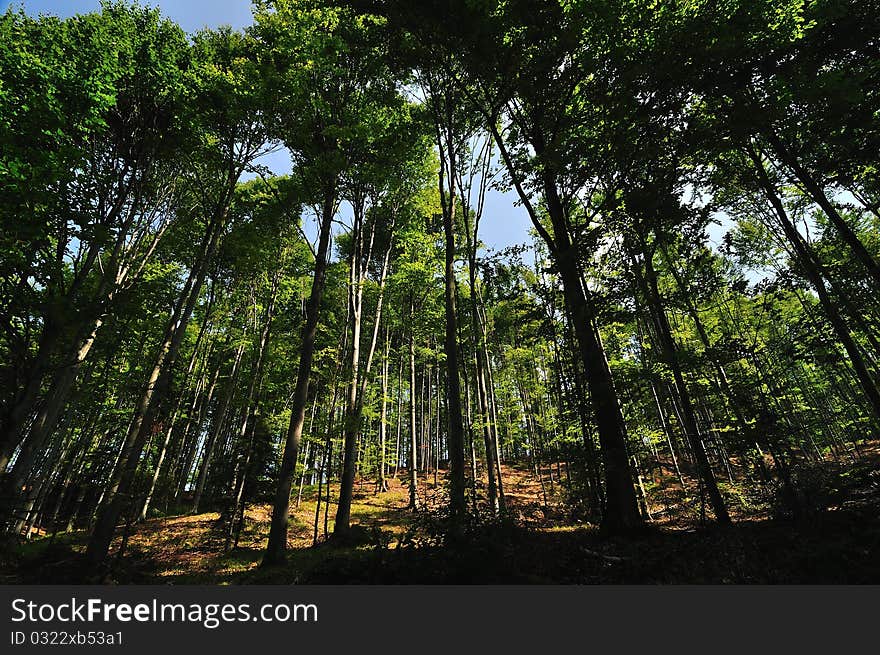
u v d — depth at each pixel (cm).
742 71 739
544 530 1090
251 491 1755
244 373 2300
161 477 2153
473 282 1287
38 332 1041
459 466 891
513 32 917
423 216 2092
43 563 930
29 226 854
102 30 1126
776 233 1558
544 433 2106
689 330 1639
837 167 1016
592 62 828
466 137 1380
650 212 826
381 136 1430
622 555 646
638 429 1343
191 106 1315
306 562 1011
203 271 1386
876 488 862
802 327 1242
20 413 936
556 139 976
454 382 992
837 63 858
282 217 1574
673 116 812
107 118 1230
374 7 1024
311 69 1333
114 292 1139
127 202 1440
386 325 2538
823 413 2456
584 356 922
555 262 967
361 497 2189
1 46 948
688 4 766
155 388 1172
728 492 1303
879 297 1131
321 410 1856
